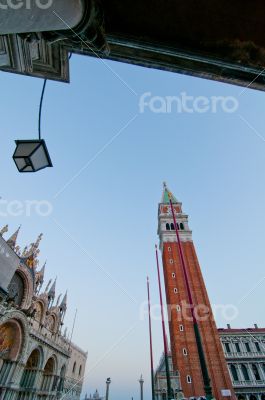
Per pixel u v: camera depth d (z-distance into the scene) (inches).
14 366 1338.6
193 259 2471.7
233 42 221.9
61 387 1951.3
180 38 218.8
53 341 1806.1
